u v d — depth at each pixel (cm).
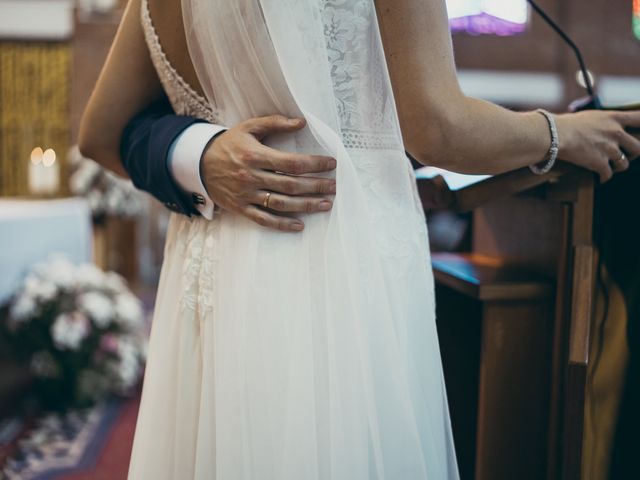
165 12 85
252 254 78
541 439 103
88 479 239
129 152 94
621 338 104
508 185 90
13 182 719
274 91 78
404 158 82
